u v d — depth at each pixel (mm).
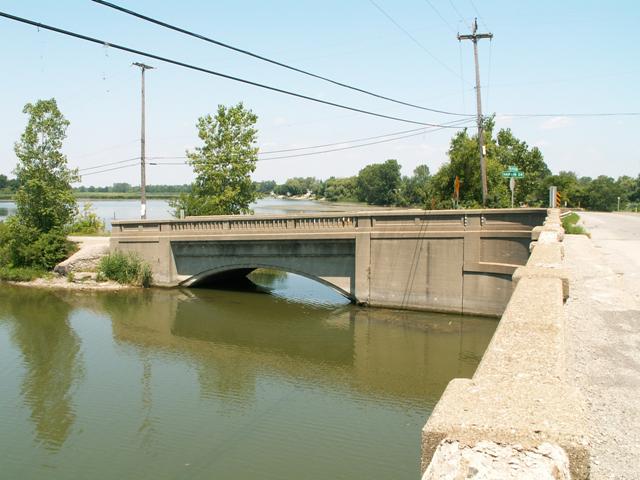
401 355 22281
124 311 30625
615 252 19406
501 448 2928
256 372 20922
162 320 28625
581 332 7855
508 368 4137
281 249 32812
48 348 24141
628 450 4391
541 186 88500
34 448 15086
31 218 42500
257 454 14508
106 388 19438
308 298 33312
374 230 29406
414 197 131750
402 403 17781
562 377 3902
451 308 27609
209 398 18438
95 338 25625
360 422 16359
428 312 28109
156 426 16328
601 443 4523
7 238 43219
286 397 18453
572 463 2906
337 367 21234
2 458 14516
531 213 25188
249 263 34188
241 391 19016
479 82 33281
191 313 29938
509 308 6137
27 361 22375
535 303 6332
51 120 42250
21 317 29516
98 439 15555
